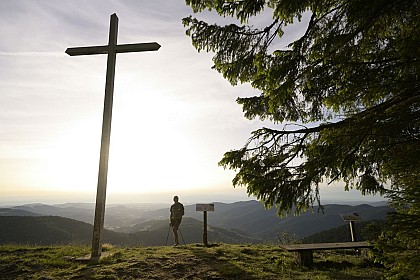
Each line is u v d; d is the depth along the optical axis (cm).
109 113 798
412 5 302
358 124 344
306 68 370
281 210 370
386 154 334
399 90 350
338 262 733
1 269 615
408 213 289
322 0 344
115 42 842
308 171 352
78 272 601
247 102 502
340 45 340
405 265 284
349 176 391
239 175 414
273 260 759
